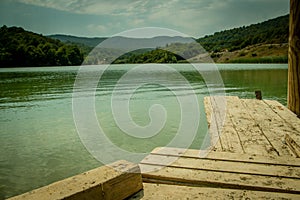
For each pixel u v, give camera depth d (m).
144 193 1.85
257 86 19.98
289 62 5.41
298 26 5.05
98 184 1.56
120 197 1.71
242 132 3.84
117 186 1.69
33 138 7.89
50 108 12.71
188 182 2.03
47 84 23.95
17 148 7.02
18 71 43.00
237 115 5.12
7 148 7.03
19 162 6.07
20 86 22.58
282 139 3.45
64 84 23.72
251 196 1.81
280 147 3.12
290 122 4.43
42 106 13.30
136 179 1.85
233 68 40.38
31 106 13.37
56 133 8.34
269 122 4.46
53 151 6.76
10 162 6.08
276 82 22.48
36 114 11.38
